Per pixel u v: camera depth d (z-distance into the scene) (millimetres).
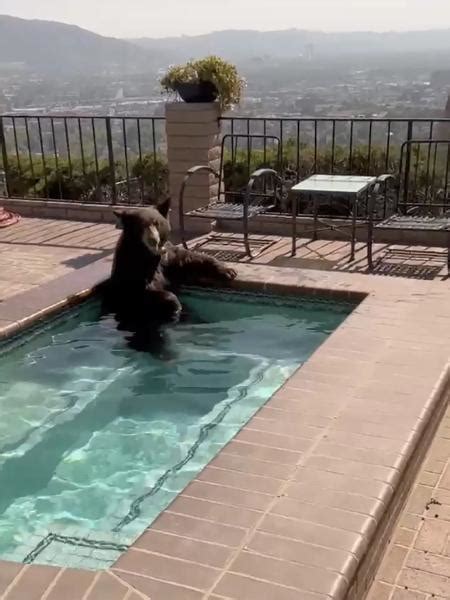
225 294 5457
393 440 2883
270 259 6074
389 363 3666
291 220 6789
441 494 2846
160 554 2203
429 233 6367
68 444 3529
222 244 6582
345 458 2752
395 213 6285
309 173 7930
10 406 3914
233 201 7727
